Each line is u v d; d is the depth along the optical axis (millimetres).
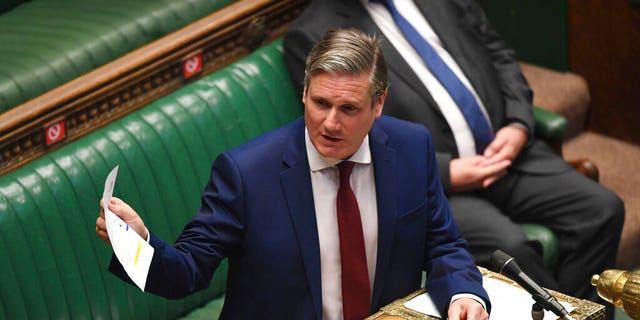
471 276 7859
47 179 9266
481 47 11805
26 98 10094
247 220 7859
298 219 7887
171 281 7418
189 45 10805
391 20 11430
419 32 11469
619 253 12953
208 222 7809
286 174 7887
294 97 11109
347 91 7254
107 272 9523
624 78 14414
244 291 8023
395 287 8211
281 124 10914
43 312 9141
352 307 8047
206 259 7715
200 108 10359
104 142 9688
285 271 7926
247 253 7926
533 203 11531
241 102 10641
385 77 7520
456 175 11039
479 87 11430
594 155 14352
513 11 14867
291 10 11883
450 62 11477
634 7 13969
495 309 7703
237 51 11406
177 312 10047
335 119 7316
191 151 10156
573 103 14523
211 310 10188
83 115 10016
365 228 8078
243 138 10562
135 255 6902
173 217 9992
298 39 10969
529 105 11781
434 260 8172
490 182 11156
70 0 11586
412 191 8109
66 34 10781
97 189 9477
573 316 7457
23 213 9047
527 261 10688
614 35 14281
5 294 8938
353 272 7988
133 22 10984
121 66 10234
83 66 10531
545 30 14711
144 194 9789
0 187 9070
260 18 11484
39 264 9109
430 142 8273
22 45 10641
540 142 11906
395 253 8148
